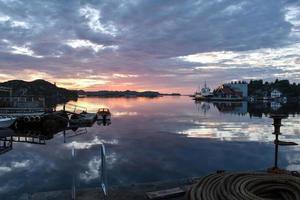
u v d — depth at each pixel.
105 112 38.03
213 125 32.41
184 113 54.16
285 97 142.00
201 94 152.75
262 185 4.33
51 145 19.45
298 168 12.66
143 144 19.52
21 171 12.47
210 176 4.75
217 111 61.00
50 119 30.39
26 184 10.62
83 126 32.16
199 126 31.36
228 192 3.99
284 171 5.62
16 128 29.73
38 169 12.83
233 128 29.33
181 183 5.59
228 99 137.25
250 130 27.62
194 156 15.57
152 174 11.97
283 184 4.38
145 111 60.25
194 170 12.68
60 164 13.78
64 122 32.31
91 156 15.56
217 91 143.25
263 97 144.38
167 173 12.16
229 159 14.83
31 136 24.94
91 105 92.06
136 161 14.30
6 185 10.55
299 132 25.88
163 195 4.93
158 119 40.78
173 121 37.56
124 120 39.12
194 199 3.95
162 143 19.91
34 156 15.71
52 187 10.31
